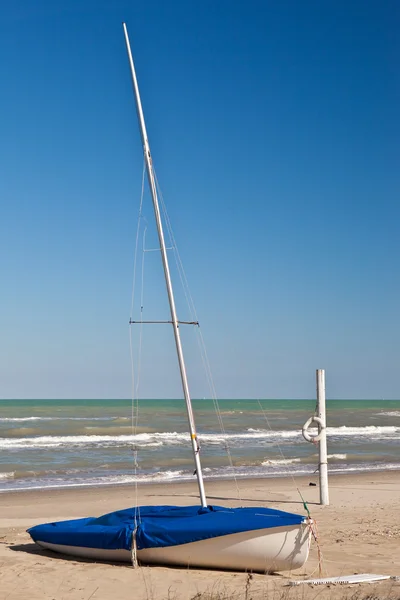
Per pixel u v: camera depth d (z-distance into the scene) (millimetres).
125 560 10406
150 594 8570
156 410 81562
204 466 28219
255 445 38250
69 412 75562
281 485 22016
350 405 126562
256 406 113562
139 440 41000
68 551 10977
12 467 27391
